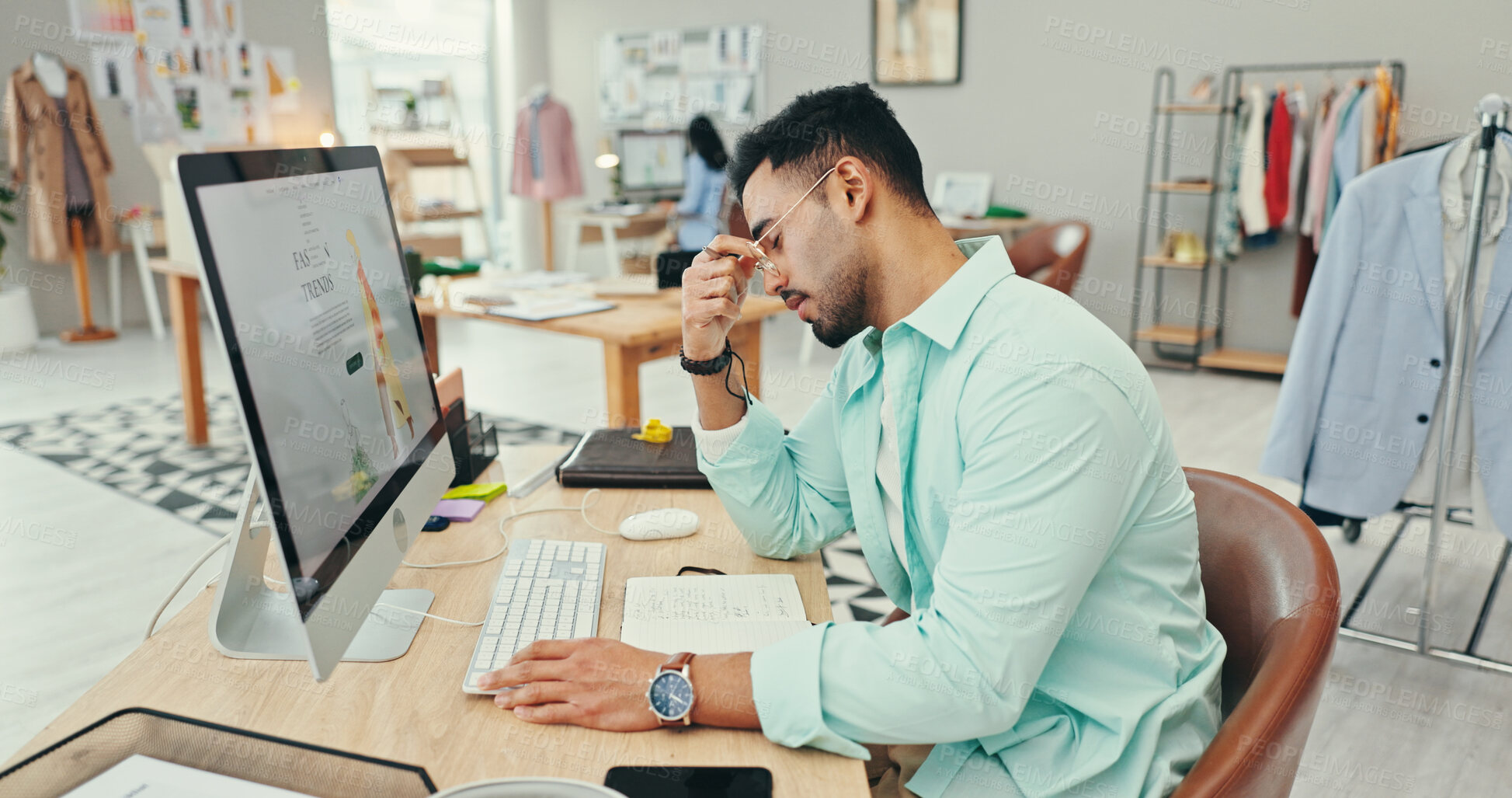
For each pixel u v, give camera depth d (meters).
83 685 2.13
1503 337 2.25
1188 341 5.17
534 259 8.71
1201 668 0.99
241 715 0.85
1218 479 1.15
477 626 1.02
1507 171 2.20
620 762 0.80
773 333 6.61
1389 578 2.70
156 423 4.26
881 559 1.14
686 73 7.48
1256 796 0.83
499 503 1.40
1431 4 4.52
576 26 8.12
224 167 0.75
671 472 1.45
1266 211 4.82
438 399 1.24
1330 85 4.66
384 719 0.85
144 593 2.59
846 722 0.82
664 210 6.84
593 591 1.09
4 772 0.74
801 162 0.98
